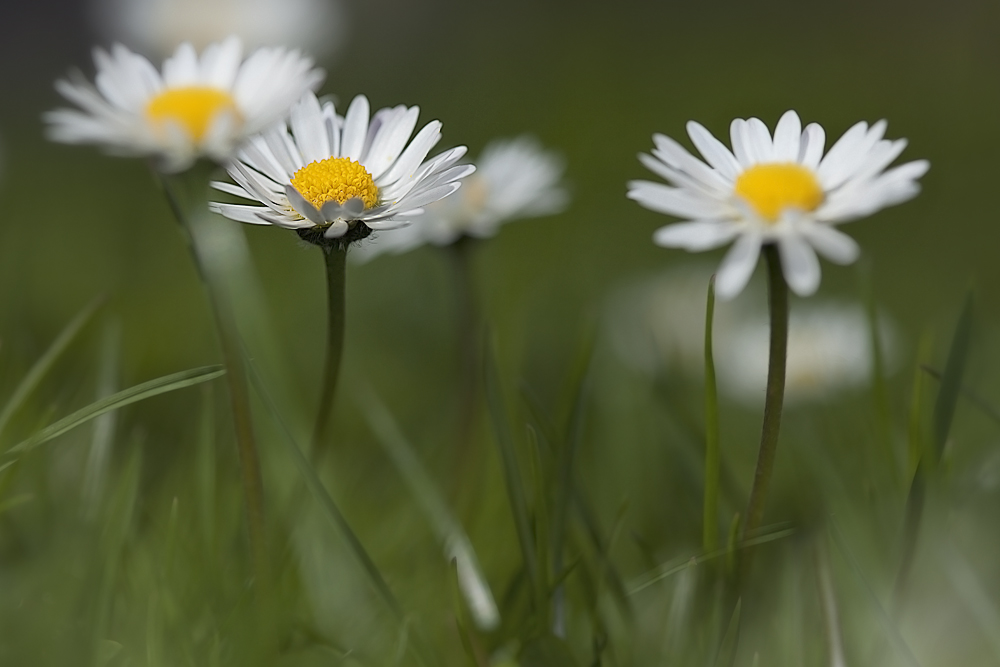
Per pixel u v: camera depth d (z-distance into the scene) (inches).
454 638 16.9
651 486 18.5
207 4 29.5
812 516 17.5
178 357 23.0
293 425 18.2
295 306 26.1
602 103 45.6
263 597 16.3
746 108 44.7
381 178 16.4
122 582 16.8
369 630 17.0
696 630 16.7
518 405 18.6
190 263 29.6
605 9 57.5
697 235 15.8
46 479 17.4
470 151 39.8
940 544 16.7
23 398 17.0
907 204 33.4
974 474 17.6
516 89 47.8
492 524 17.8
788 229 15.8
